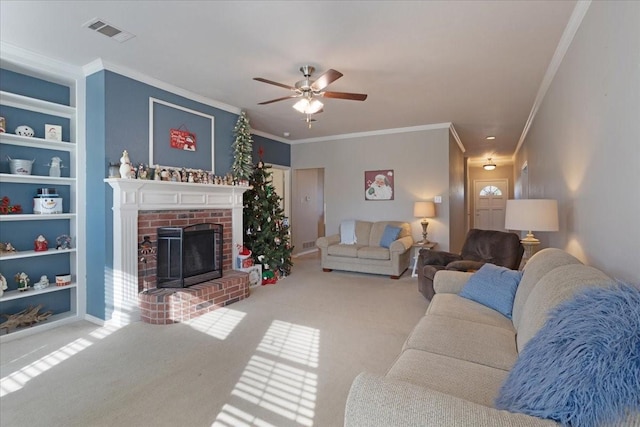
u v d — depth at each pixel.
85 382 2.26
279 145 7.09
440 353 1.69
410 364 1.56
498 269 2.60
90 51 3.09
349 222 6.35
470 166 10.94
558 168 3.39
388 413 0.97
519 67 3.42
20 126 3.22
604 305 1.07
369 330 3.17
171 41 2.89
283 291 4.61
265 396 2.10
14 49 2.99
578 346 0.97
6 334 2.98
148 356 2.64
